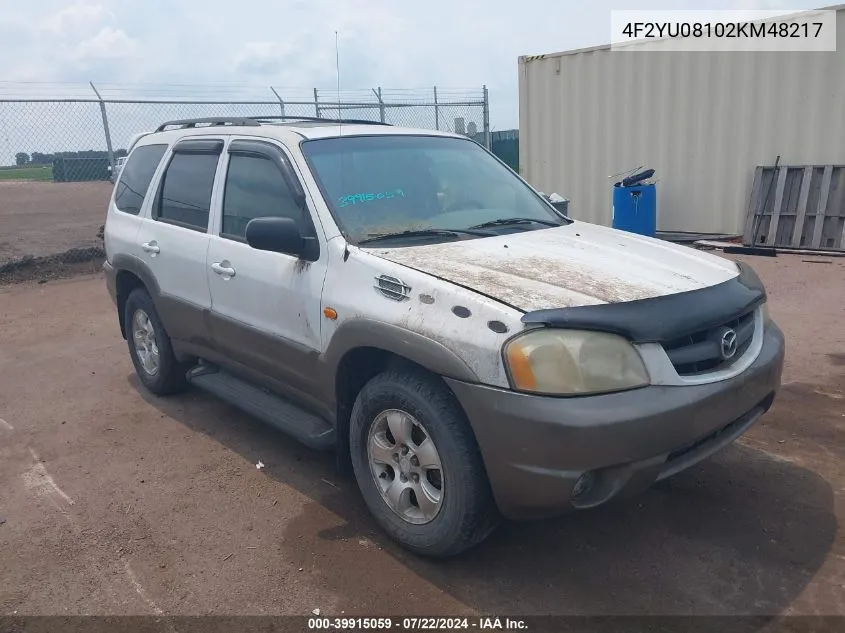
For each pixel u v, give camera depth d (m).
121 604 3.09
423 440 3.23
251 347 4.21
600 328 2.84
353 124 4.62
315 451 4.57
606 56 11.14
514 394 2.80
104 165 16.83
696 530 3.53
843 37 9.23
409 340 3.10
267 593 3.14
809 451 4.31
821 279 8.36
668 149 10.90
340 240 3.60
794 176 9.89
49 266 10.70
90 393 5.69
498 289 3.04
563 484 2.79
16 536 3.64
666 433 2.84
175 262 4.78
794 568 3.21
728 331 3.15
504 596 3.08
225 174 4.48
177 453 4.57
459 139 4.86
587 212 11.88
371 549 3.45
